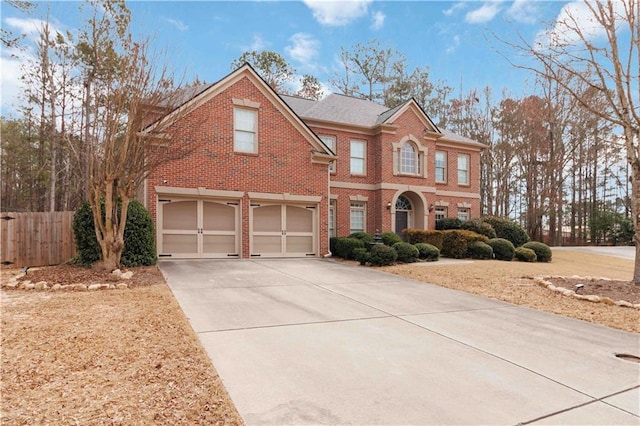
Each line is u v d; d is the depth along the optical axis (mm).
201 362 4332
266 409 3379
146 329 5391
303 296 8070
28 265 11711
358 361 4586
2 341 4816
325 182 15859
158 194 12844
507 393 3850
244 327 5766
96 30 16828
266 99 14750
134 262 11047
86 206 10656
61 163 23250
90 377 3863
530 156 31750
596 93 13703
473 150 23062
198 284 8883
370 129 19469
